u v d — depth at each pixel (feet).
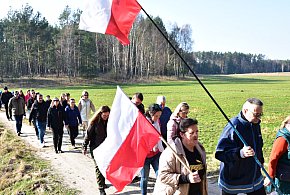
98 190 28.27
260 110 15.97
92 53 271.08
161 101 28.43
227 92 159.63
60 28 293.02
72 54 262.88
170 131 23.31
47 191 28.68
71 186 29.35
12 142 48.62
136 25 275.39
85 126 50.65
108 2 17.10
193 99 121.90
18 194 29.43
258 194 16.62
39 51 262.88
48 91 178.09
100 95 140.05
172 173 14.56
